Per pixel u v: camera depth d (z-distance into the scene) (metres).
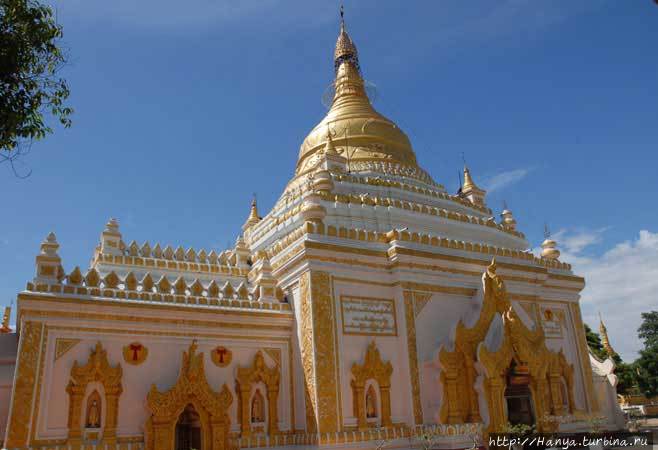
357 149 23.69
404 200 21.08
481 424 15.07
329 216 18.23
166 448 12.66
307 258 14.88
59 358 12.41
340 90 27.39
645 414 38.38
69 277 13.24
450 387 15.27
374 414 14.62
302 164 24.97
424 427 14.64
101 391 12.70
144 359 13.34
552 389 17.58
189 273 17.83
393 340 15.59
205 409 13.40
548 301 20.16
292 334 15.38
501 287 17.19
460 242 17.94
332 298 14.89
